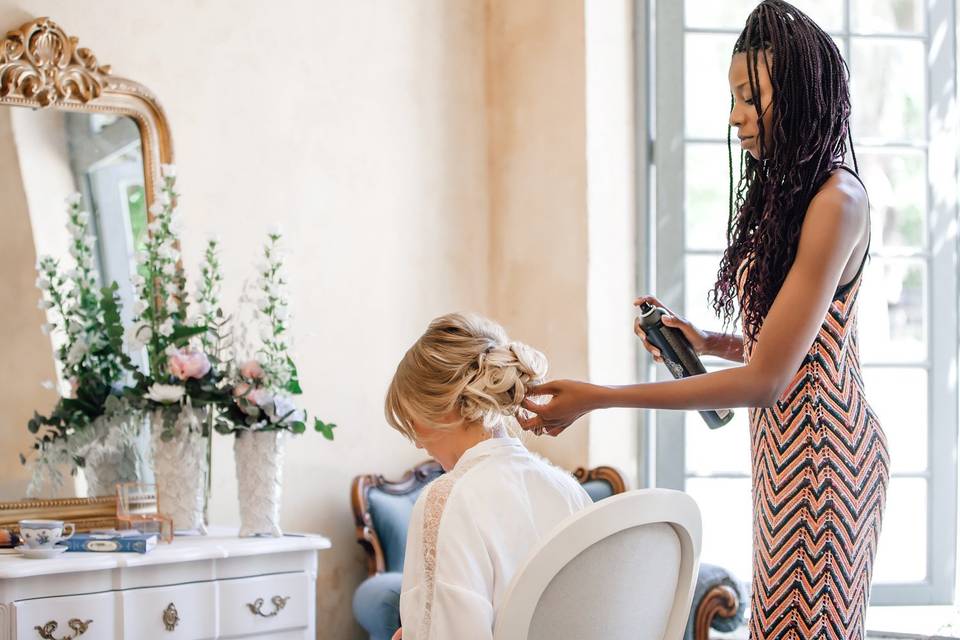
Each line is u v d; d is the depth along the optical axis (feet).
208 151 12.33
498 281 14.88
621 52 14.19
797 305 5.43
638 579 5.01
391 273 13.91
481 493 5.41
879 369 13.28
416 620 5.17
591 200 13.87
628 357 14.11
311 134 13.21
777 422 5.73
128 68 11.75
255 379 10.75
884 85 13.46
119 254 11.34
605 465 13.74
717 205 13.85
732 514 13.64
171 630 9.43
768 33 5.85
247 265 12.57
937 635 12.30
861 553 5.62
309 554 10.50
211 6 12.42
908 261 13.37
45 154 11.01
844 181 5.66
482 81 14.94
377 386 13.69
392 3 14.06
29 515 10.58
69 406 10.91
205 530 10.75
